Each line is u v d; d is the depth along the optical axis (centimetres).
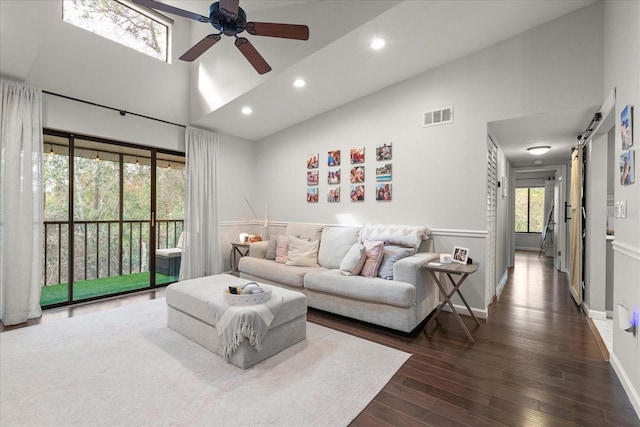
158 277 448
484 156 328
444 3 255
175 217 466
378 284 284
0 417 161
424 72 365
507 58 315
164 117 431
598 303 321
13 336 267
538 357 234
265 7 322
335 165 445
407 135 378
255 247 438
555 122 327
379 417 166
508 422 163
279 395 183
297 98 403
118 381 196
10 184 299
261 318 217
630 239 192
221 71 404
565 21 287
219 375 204
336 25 289
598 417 167
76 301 364
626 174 198
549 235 789
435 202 358
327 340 263
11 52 273
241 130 503
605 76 261
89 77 353
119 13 385
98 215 390
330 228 413
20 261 303
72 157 363
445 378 205
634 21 189
